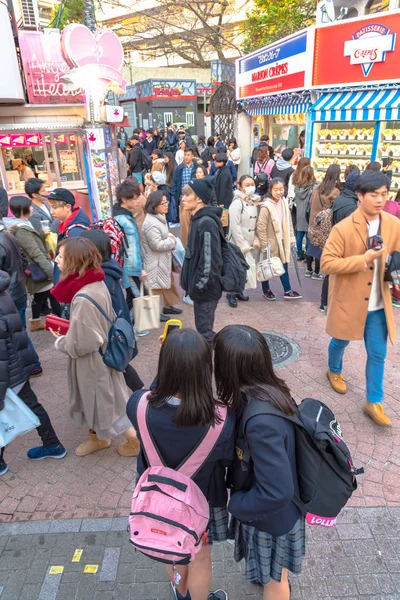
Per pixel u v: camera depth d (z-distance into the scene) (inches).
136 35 1125.1
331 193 232.4
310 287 272.8
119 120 374.9
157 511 67.1
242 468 68.5
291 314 233.0
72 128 377.1
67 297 115.0
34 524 113.6
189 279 166.7
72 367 120.1
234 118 661.9
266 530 71.1
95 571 100.4
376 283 134.4
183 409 63.5
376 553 103.3
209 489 74.7
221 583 97.3
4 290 114.3
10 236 163.5
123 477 129.0
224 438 66.7
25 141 366.0
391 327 133.3
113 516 115.6
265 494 62.8
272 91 444.8
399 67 311.0
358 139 359.3
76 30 331.3
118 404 125.6
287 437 65.7
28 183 214.1
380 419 143.1
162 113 873.5
